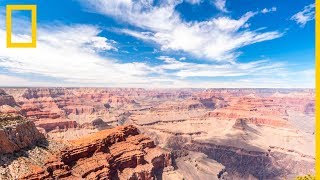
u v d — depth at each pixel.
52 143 106.50
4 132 88.31
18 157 87.62
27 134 98.56
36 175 82.19
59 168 93.50
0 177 77.25
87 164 107.00
